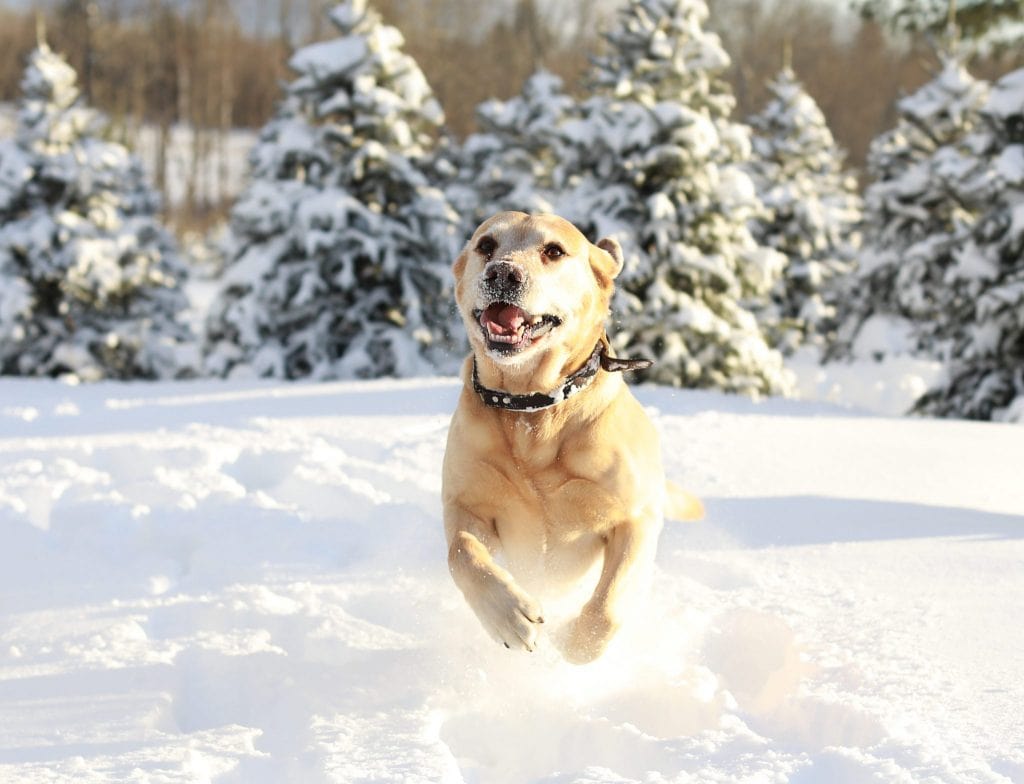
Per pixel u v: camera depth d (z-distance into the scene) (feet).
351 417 23.24
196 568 13.55
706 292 36.50
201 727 9.41
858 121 160.86
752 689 10.32
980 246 38.58
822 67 164.14
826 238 69.10
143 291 50.55
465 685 10.03
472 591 9.79
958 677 9.32
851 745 8.45
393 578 12.95
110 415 23.43
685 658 10.82
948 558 13.15
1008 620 10.79
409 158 44.11
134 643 10.57
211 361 43.04
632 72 38.40
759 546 14.05
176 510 14.98
